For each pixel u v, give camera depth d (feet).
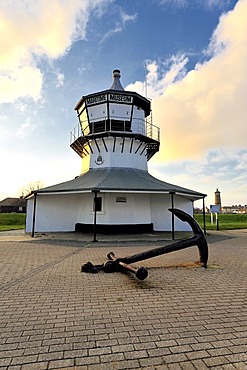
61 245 36.68
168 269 21.66
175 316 11.73
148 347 8.97
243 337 9.74
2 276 19.08
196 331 10.22
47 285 16.72
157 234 52.16
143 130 64.75
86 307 12.82
